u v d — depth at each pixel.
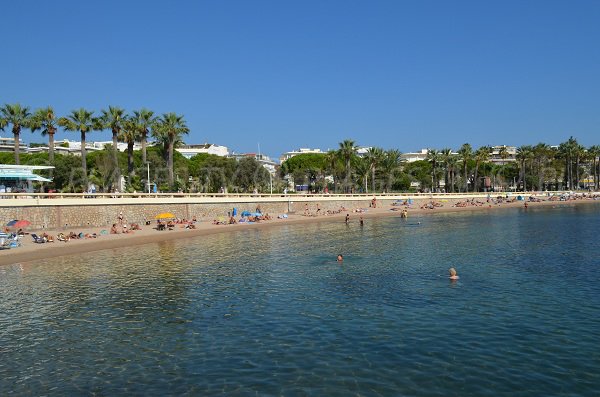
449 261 35.25
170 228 59.34
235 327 20.55
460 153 139.62
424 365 16.05
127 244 48.22
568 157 156.00
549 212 91.31
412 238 51.19
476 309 22.27
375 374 15.43
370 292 26.00
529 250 39.84
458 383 14.69
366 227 65.94
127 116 77.69
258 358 17.00
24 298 26.12
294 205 87.75
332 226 68.38
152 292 27.16
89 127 73.00
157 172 91.94
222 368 16.23
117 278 31.17
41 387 15.14
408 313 21.89
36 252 39.88
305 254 40.62
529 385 14.48
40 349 18.44
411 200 109.25
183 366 16.50
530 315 21.17
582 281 27.33
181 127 82.75
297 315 22.05
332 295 25.58
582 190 155.25
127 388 14.93
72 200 54.75
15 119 66.75
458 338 18.50
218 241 51.16
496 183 170.38
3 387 15.20
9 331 20.64
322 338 18.86
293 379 15.20
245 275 31.72
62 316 22.73
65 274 32.66
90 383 15.35
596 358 16.30
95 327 21.00
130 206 61.22
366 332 19.42
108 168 84.50
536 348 17.31
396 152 135.88
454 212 97.25
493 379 14.91
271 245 47.16
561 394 13.90
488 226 63.78
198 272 33.00
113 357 17.48
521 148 156.62
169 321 21.62
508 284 27.09
